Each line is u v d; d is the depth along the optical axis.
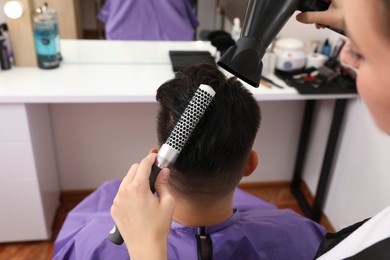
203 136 0.66
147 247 0.48
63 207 2.09
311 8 0.57
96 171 2.13
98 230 0.84
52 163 1.96
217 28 1.77
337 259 0.48
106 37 1.81
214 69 0.71
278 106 2.10
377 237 0.43
